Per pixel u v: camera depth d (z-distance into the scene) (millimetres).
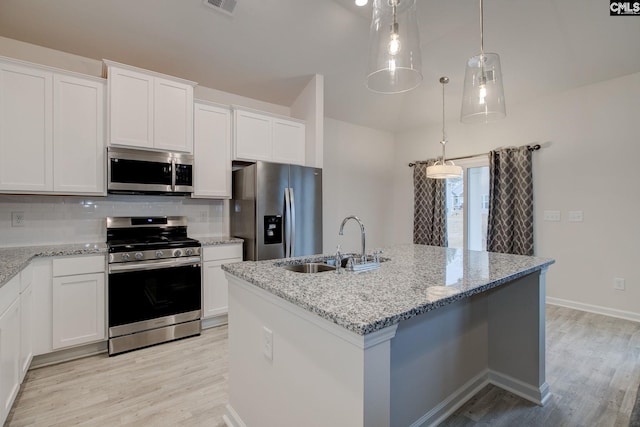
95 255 2545
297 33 3234
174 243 2893
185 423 1766
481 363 2150
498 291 2154
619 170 3461
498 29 3232
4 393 1670
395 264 1945
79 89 2670
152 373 2297
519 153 4141
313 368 1171
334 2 2955
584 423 1782
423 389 1728
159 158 2979
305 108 4059
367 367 970
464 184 4879
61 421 1771
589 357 2525
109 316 2568
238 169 3600
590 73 3504
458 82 4145
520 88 3949
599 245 3592
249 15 2951
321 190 3752
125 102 2805
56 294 2387
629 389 2096
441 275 1627
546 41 3244
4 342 1681
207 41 3133
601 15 2859
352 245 5305
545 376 2213
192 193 3238
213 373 2301
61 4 2531
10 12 2512
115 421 1775
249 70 3600
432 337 1776
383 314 1023
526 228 4059
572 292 3777
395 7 1542
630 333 3004
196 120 3268
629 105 3402
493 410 1906
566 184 3832
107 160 2760
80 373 2291
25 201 2738
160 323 2797
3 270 1766
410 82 1790
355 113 4977
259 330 1511
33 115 2490
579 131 3736
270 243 3361
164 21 2844
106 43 2936
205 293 3098
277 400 1379
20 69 2443
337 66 3820
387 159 5789
